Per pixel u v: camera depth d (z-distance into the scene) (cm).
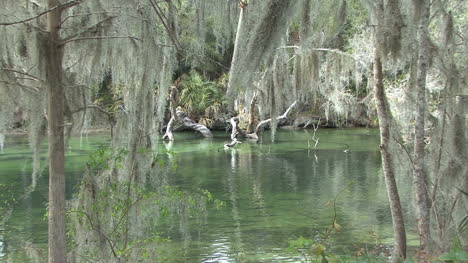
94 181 488
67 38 444
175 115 2520
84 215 485
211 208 1066
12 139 2291
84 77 539
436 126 566
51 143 444
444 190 531
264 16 453
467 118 562
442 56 545
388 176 584
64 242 446
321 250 293
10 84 461
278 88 1181
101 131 2517
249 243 788
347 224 907
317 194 1213
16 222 926
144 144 535
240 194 1221
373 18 568
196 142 2473
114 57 537
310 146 2245
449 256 250
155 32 523
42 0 477
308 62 1010
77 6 495
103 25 478
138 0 483
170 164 615
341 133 2773
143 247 508
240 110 2569
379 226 885
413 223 850
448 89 550
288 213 1013
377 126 2970
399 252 503
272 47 456
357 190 1248
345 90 2078
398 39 489
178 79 2708
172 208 544
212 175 1511
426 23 486
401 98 1012
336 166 1673
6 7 443
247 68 461
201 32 566
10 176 1426
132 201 516
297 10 473
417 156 507
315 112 2862
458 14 668
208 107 2794
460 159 520
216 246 768
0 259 696
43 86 465
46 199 1115
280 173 1545
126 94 548
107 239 480
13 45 475
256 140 2502
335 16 601
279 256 716
